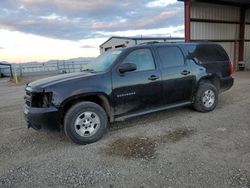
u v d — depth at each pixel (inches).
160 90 202.4
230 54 708.7
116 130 196.5
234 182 112.2
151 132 186.2
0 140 192.1
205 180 115.4
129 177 123.5
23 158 155.1
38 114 163.9
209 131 180.5
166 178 119.7
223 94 315.3
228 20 681.0
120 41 1050.1
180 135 176.2
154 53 203.9
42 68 1439.5
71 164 141.9
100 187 116.5
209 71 231.0
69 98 167.6
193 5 599.5
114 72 184.4
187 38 586.9
